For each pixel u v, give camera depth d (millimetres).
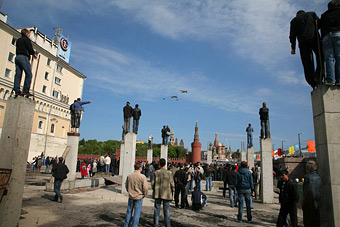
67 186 13102
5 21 40500
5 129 6125
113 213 8578
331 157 4379
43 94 47469
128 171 13320
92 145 98125
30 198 10617
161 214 8969
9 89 39594
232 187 11383
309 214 4379
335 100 4570
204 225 7633
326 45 4855
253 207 11328
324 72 4930
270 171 12734
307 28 5156
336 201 4219
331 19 4840
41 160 27859
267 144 12969
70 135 14016
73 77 58688
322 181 4531
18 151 6000
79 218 7688
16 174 5945
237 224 7922
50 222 7055
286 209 6516
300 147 34719
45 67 48875
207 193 16469
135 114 15914
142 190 6309
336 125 4480
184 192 10531
